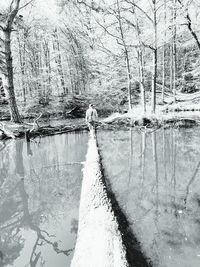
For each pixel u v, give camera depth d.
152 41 21.44
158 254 3.26
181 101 25.70
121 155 9.21
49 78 33.69
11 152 10.99
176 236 3.70
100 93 30.23
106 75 31.19
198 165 7.61
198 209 4.64
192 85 32.50
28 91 34.62
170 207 4.73
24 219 4.56
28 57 34.41
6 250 3.69
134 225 4.06
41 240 3.88
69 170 7.46
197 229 3.92
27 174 7.36
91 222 3.31
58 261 3.35
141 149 10.24
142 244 3.49
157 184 6.02
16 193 5.84
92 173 5.61
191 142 11.31
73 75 35.44
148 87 32.59
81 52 34.00
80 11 28.97
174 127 17.08
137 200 5.09
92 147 8.90
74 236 3.96
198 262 3.12
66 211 4.78
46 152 10.41
